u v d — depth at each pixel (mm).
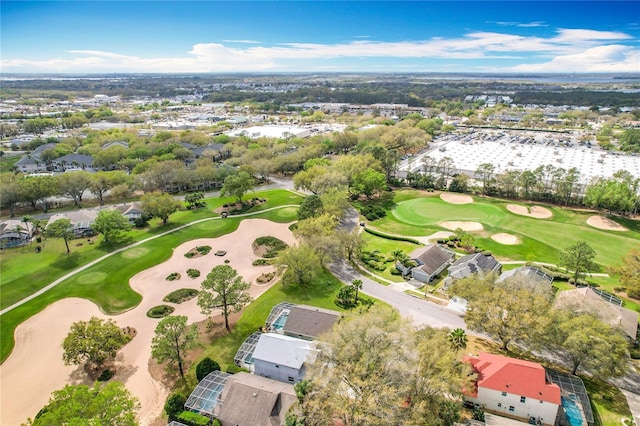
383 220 125188
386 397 44438
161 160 174500
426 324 67188
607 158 186625
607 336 54812
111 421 43125
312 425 44469
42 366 63594
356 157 157750
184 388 57906
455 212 128250
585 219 119188
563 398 52688
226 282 70000
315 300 80125
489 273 72062
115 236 108375
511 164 177125
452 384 47812
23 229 109812
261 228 118938
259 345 60750
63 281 88188
